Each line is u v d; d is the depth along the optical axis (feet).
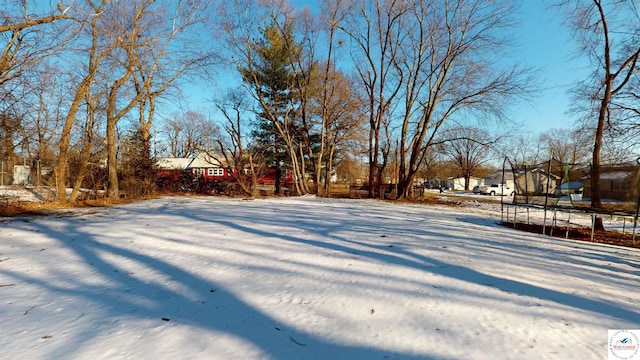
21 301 10.66
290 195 77.00
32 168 61.87
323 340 8.07
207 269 14.23
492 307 10.18
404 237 22.18
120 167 63.98
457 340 8.07
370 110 76.84
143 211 38.14
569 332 8.63
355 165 114.93
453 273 13.70
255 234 22.70
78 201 46.75
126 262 15.43
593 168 26.81
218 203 51.55
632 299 11.27
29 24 28.07
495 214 46.32
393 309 9.94
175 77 59.31
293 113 85.87
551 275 13.93
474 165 182.29
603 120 43.57
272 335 8.32
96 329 8.66
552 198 30.40
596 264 16.34
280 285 12.12
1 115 31.50
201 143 128.47
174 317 9.41
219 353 7.44
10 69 31.32
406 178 74.59
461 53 66.49
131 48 49.49
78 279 12.96
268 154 89.30
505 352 7.55
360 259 15.90
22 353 7.43
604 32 43.91
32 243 19.61
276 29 82.43
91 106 46.19
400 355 7.39
